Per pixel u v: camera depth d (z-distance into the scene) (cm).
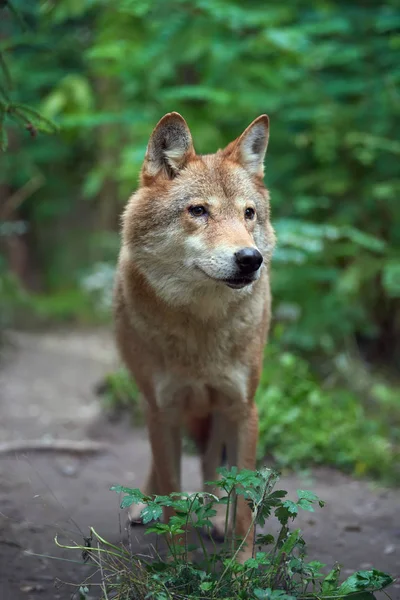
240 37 911
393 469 612
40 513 507
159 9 884
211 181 419
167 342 417
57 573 400
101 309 1310
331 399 741
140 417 752
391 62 954
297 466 622
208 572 327
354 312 882
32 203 1705
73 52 1418
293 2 1013
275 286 866
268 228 449
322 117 925
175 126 424
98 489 574
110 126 1255
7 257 1555
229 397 430
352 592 301
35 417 778
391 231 929
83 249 1667
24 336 1177
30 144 1558
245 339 423
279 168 964
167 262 409
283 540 328
